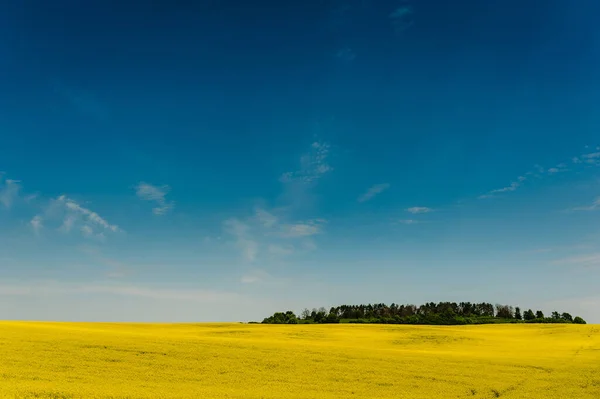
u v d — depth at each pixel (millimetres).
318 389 24578
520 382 27641
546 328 79375
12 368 25938
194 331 63031
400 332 67500
